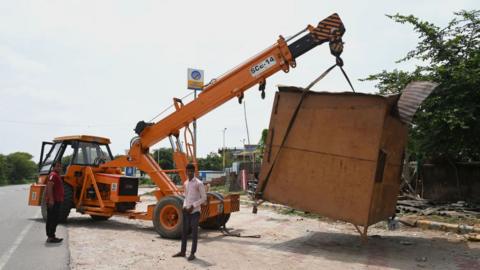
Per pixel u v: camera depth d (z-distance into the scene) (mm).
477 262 7656
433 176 16766
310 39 9828
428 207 14531
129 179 12156
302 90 9047
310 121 8992
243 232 11242
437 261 7770
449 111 13047
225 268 7023
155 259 7617
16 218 14023
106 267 6938
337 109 8695
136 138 11805
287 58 9992
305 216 14742
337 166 8602
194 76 29203
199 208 7855
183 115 11055
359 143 8391
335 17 9633
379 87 16141
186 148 11164
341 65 9438
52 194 9273
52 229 9281
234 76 10484
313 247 9133
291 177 9125
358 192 8328
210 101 10758
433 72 14477
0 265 7039
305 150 9000
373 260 7855
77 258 7625
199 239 10078
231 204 11469
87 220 13711
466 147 14672
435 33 14898
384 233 11086
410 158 18391
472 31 14664
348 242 9758
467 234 10484
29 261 7344
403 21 15242
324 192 8703
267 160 9445
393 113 8523
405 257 8133
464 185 15812
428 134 14586
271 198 9328
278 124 9383
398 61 15945
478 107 13375
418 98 8867
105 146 13875
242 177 29953
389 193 9562
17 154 102062
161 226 10102
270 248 8969
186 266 7102
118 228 11883
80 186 12688
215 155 75312
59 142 13406
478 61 13555
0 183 88375
